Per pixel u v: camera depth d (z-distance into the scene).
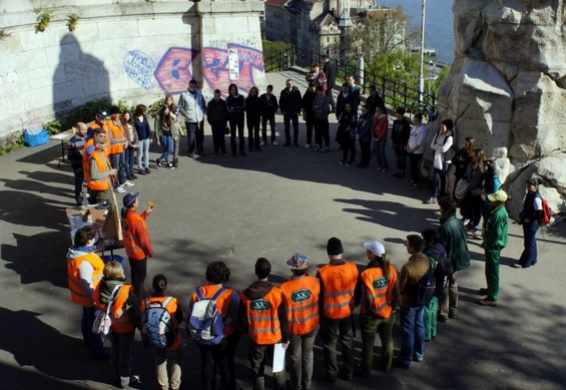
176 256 11.11
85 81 19.33
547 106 12.57
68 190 14.15
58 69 18.42
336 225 12.34
